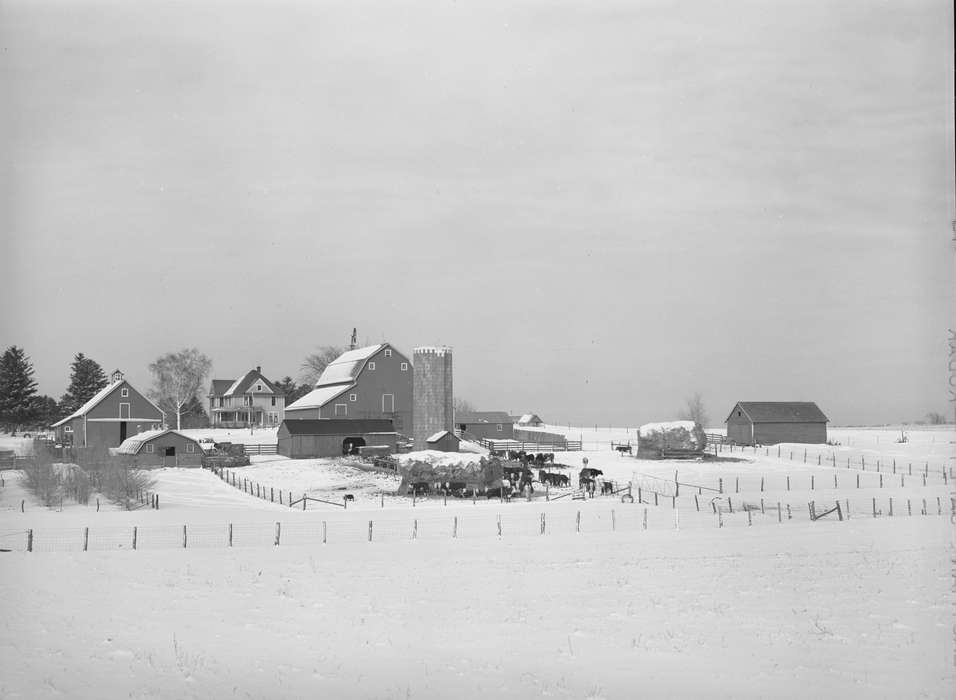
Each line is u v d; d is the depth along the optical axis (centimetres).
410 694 1981
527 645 2391
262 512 5550
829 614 2723
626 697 1984
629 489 6519
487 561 3609
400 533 4516
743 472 7975
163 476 7544
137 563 3528
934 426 16475
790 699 1975
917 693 2012
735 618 2675
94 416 10362
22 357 14525
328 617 2669
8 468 7969
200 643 2373
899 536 4322
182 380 14375
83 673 2088
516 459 8050
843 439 11919
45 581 3136
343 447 9350
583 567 3475
